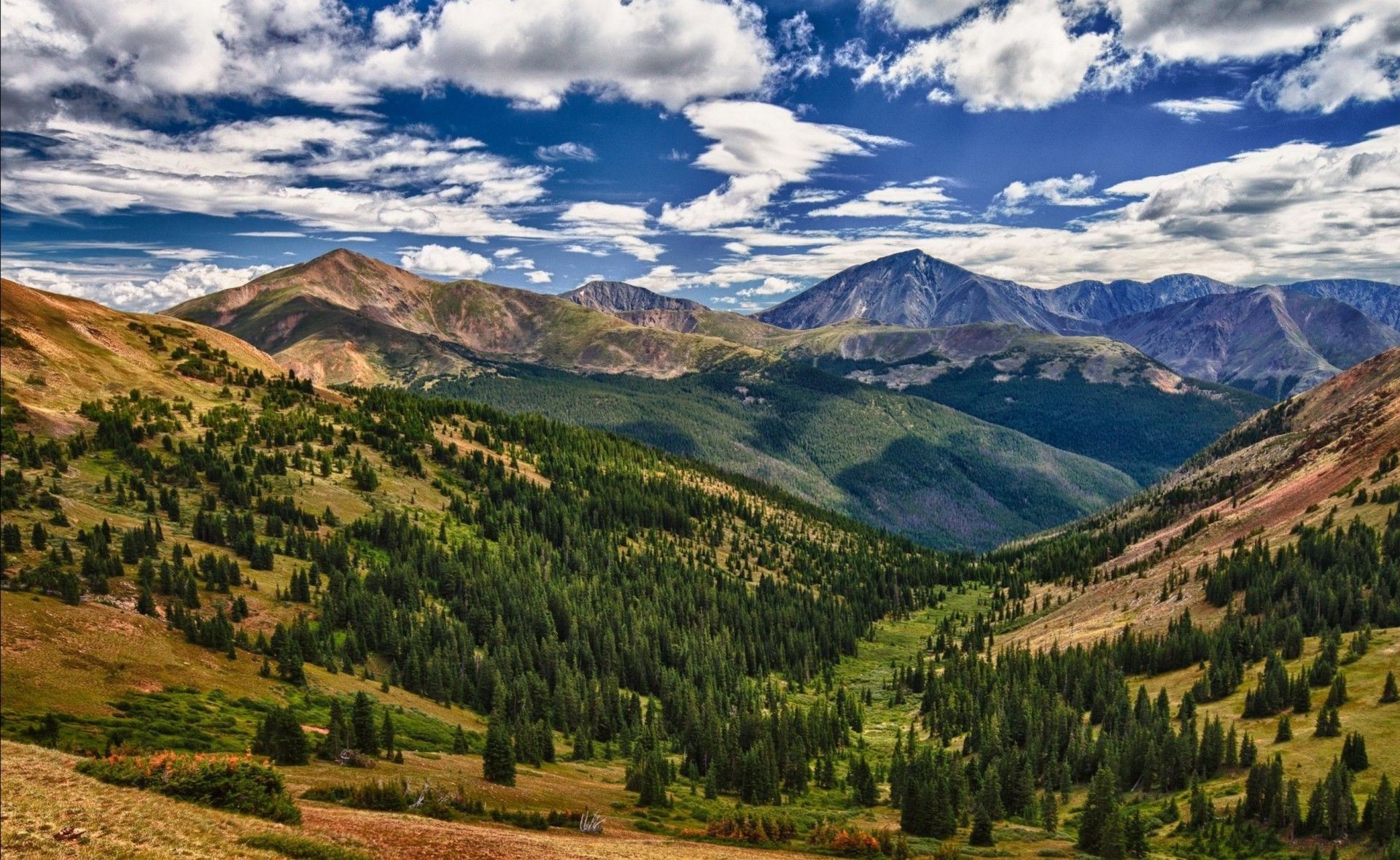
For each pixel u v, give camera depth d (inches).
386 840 2272.4
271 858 1792.6
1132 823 4313.5
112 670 4173.2
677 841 3560.5
